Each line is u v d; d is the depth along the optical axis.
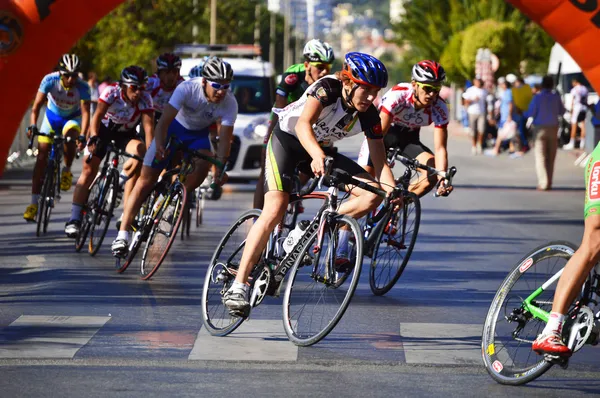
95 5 26.34
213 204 40.25
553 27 27.84
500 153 79.25
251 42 186.62
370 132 16.81
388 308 20.09
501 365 14.46
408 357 15.97
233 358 15.75
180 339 17.05
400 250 21.30
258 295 17.06
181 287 22.08
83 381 14.29
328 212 16.48
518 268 14.56
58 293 21.06
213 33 124.31
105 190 26.28
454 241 30.42
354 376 14.79
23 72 26.48
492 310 14.72
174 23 96.38
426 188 22.44
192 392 13.80
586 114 78.81
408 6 159.00
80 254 26.70
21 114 27.05
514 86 75.88
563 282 13.69
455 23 147.25
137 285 22.22
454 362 15.72
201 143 24.50
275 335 17.47
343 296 16.00
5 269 24.09
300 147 16.61
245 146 46.41
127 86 26.12
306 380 14.52
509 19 142.00
